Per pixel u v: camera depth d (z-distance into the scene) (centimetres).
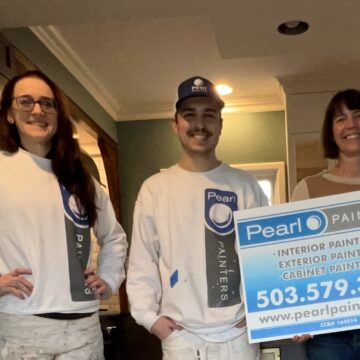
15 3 231
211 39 339
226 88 434
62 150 180
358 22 265
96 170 393
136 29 321
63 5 234
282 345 192
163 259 185
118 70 386
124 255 195
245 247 182
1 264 164
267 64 379
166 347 179
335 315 180
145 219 189
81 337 169
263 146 467
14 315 162
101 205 190
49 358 164
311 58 368
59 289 166
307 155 396
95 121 416
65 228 171
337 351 187
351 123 198
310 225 184
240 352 178
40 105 175
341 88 399
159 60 371
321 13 253
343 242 183
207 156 191
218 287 178
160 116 477
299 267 182
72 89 364
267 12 250
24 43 280
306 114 399
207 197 185
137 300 183
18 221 165
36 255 164
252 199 191
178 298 177
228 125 471
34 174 173
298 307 181
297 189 207
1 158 173
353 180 199
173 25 317
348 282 182
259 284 181
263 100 461
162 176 193
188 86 193
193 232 181
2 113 180
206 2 237
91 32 322
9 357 161
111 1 233
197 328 175
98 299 179
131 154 479
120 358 344
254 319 179
